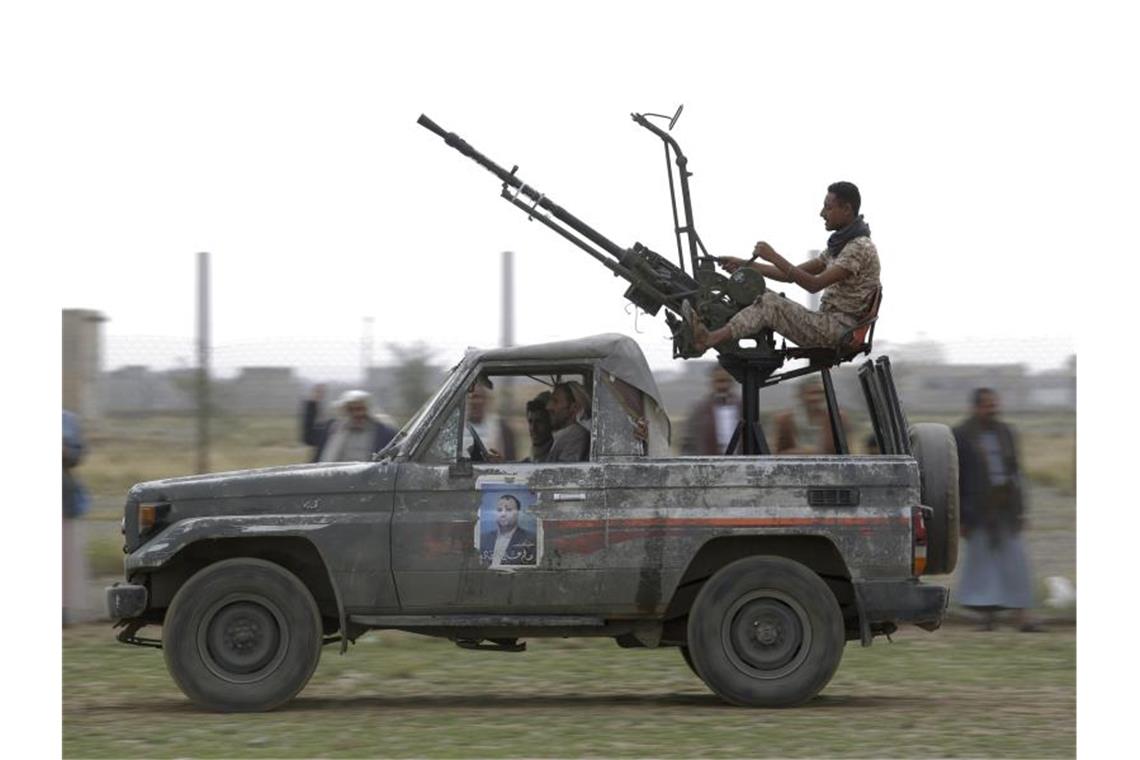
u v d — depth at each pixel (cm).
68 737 2733
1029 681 3372
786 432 4031
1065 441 5084
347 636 2964
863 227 3200
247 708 2933
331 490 2955
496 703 3128
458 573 2934
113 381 4447
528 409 3030
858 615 3066
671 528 2939
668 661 3672
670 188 3166
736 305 3130
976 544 4009
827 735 2742
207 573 2934
